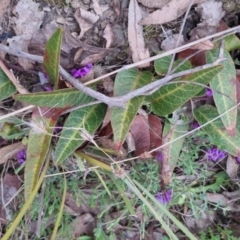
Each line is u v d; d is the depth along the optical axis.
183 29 0.30
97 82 0.29
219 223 0.35
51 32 0.29
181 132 0.30
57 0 0.29
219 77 0.29
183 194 0.33
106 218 0.34
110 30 0.30
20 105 0.30
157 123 0.30
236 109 0.29
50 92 0.26
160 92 0.28
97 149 0.31
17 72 0.30
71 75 0.29
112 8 0.30
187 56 0.29
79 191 0.33
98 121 0.29
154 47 0.30
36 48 0.29
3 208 0.32
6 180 0.32
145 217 0.34
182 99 0.28
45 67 0.27
